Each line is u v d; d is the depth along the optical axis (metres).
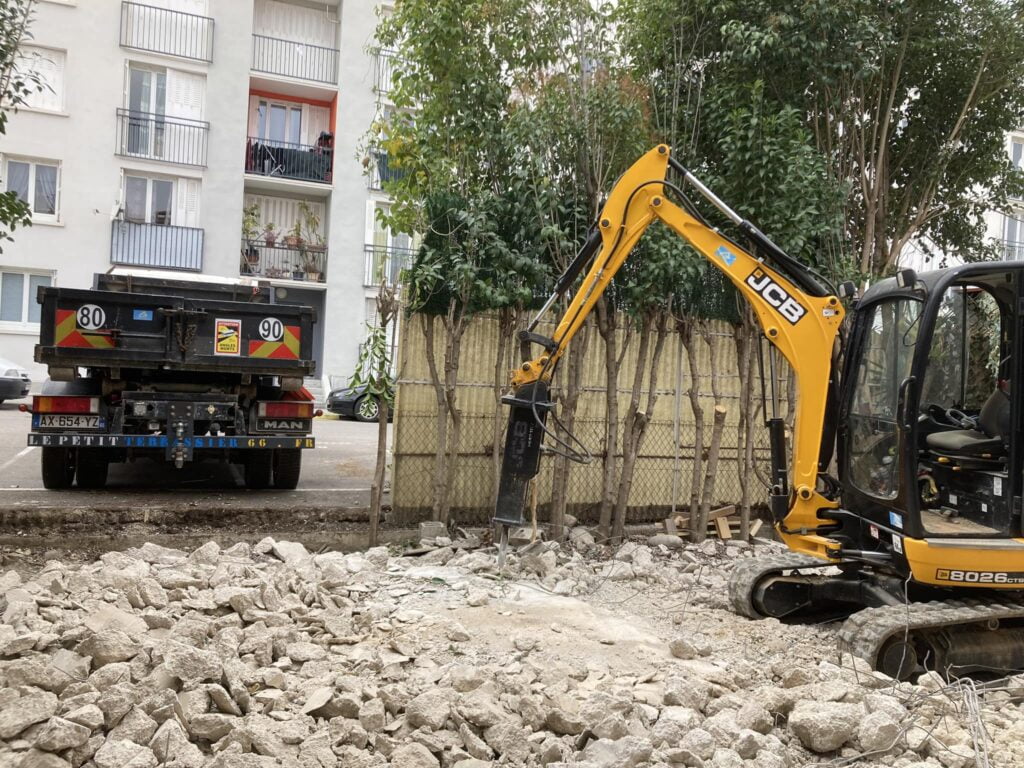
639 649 4.94
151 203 21.45
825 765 3.75
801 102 8.33
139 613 4.71
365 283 23.06
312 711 3.66
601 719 3.68
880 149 8.56
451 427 7.80
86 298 7.89
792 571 6.07
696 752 3.56
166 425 8.19
